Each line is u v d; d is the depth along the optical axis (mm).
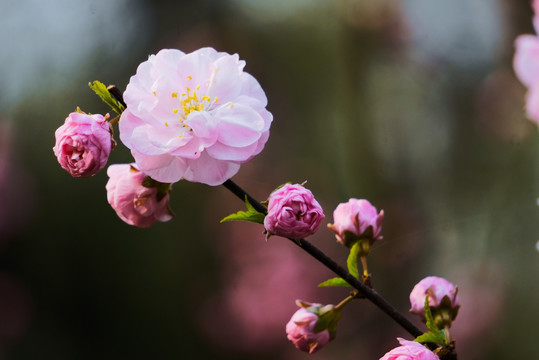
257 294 1041
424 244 943
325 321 440
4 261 1064
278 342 1036
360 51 1057
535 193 920
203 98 424
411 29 1036
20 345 1040
